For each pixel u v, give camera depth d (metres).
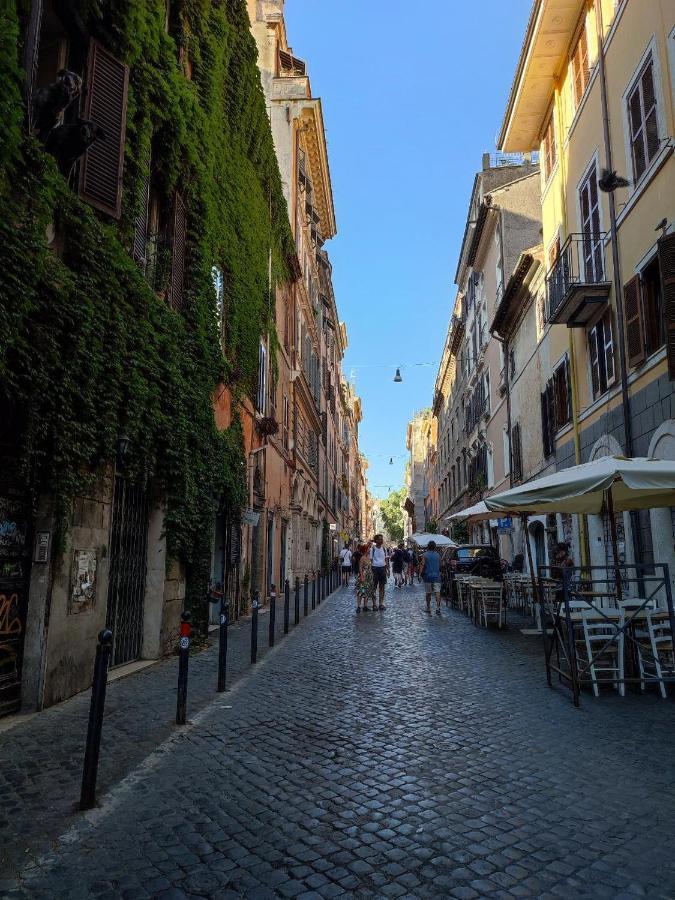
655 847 3.64
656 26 11.42
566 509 11.35
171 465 9.81
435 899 3.12
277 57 27.81
